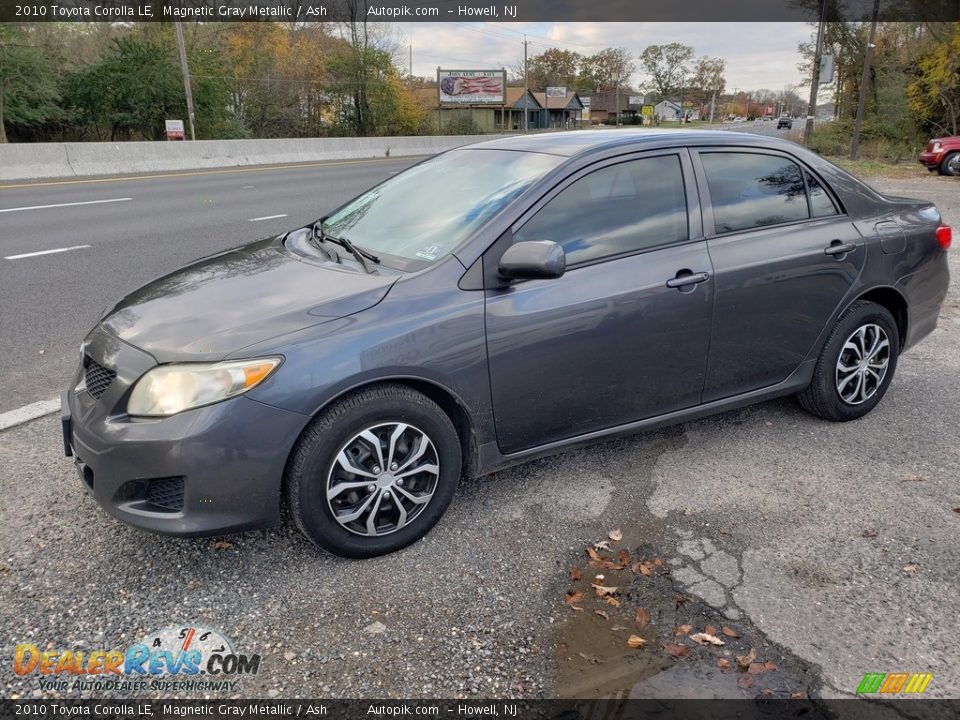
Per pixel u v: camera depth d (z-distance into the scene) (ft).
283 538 10.12
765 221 12.41
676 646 8.15
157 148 68.74
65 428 9.73
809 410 14.05
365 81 154.40
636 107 372.79
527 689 7.57
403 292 9.50
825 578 9.34
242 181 58.70
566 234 10.56
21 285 23.40
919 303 14.47
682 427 13.85
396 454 9.59
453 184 11.87
